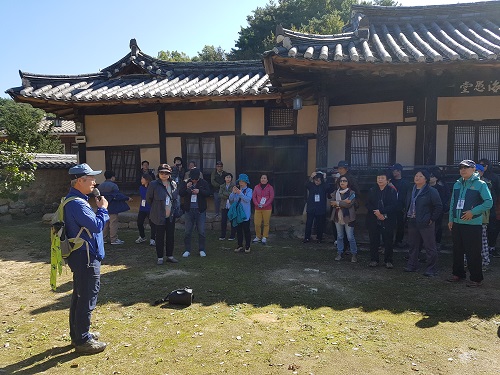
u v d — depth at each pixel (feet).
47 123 75.36
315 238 27.78
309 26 95.86
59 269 11.50
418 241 19.72
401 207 21.08
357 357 11.12
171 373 10.37
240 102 32.99
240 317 14.12
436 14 30.45
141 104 30.81
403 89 26.25
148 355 11.36
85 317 11.55
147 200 21.34
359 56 21.67
